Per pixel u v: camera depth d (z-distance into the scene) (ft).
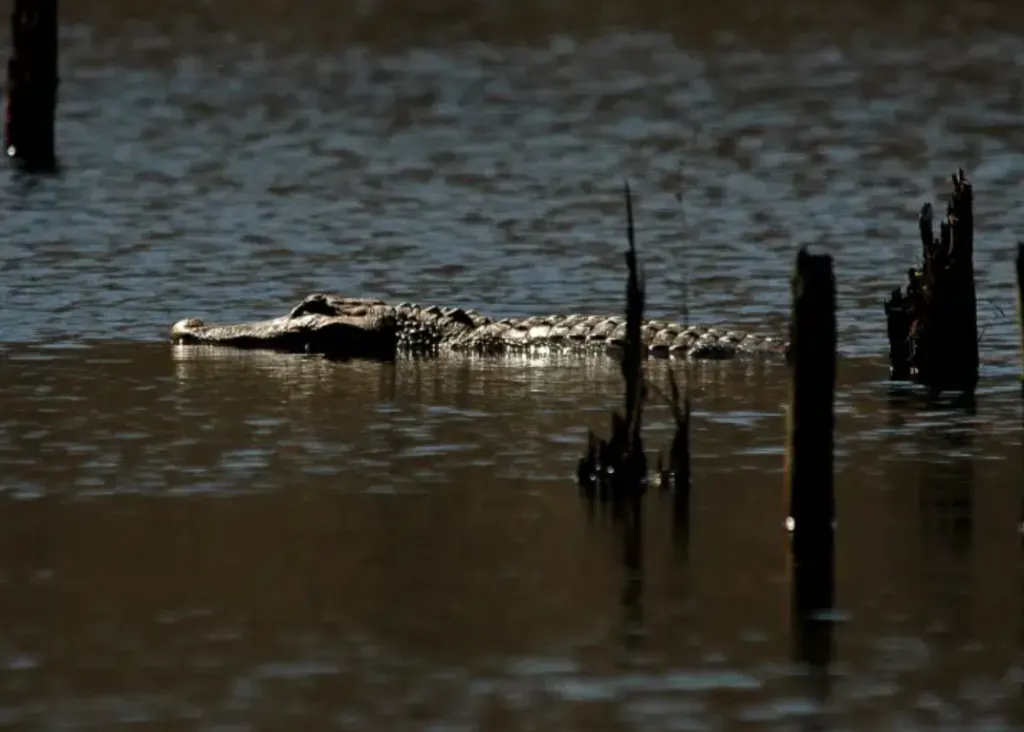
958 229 291.99
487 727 169.17
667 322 323.57
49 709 173.27
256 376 297.94
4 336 323.78
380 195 462.60
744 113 582.35
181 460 248.93
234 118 576.20
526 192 466.70
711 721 170.30
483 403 279.49
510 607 197.36
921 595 200.23
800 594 200.64
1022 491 233.96
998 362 302.04
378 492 235.61
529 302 353.31
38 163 497.05
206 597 199.72
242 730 168.96
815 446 217.77
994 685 177.58
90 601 198.49
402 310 323.16
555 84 637.30
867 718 171.01
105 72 654.12
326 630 191.01
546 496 234.38
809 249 397.80
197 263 386.11
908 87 624.59
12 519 224.33
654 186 474.08
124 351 314.14
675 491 236.22
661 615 194.90
